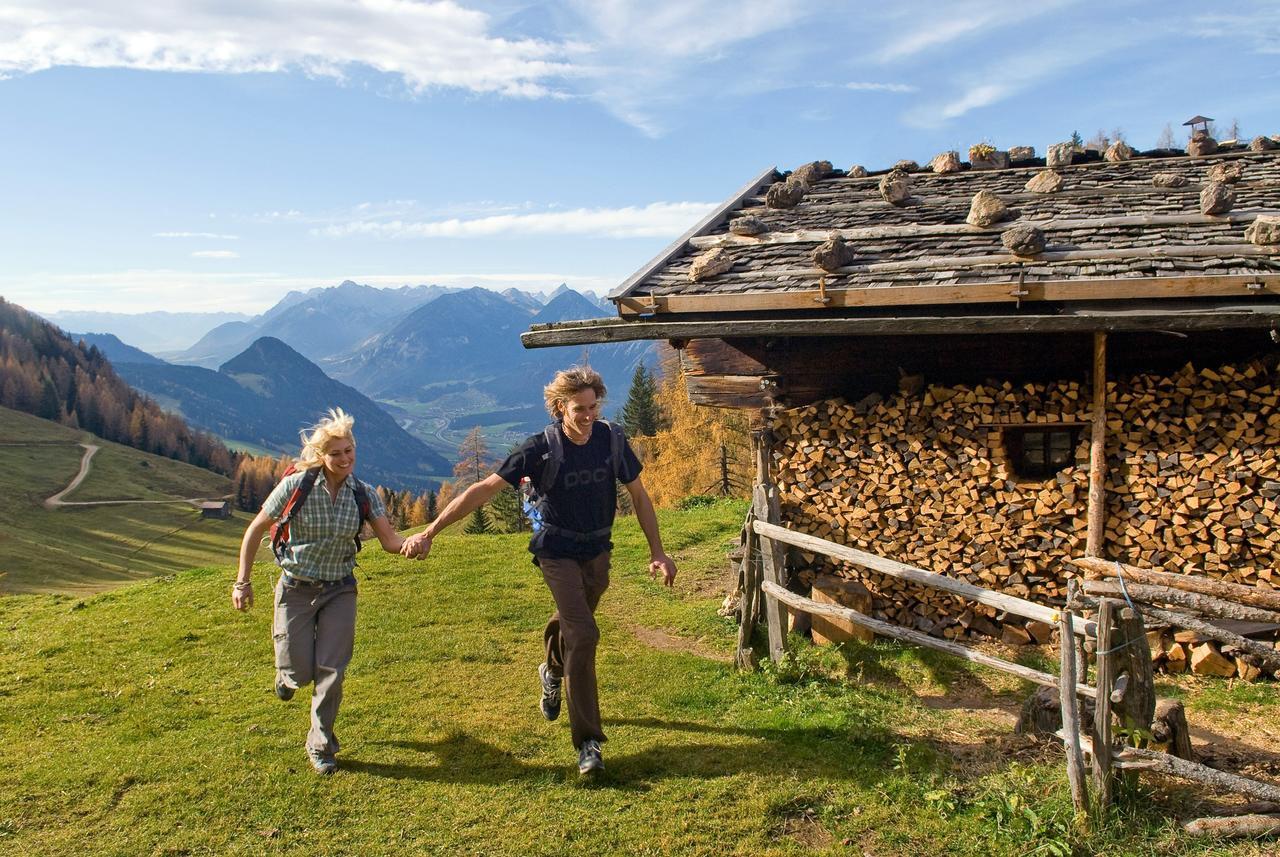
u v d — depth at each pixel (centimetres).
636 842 414
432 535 488
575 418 474
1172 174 830
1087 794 416
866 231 792
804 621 747
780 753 509
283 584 506
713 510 1498
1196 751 506
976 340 746
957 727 554
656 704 600
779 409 797
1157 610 421
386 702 607
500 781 478
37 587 10088
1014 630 720
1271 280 586
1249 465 650
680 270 796
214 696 635
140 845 413
